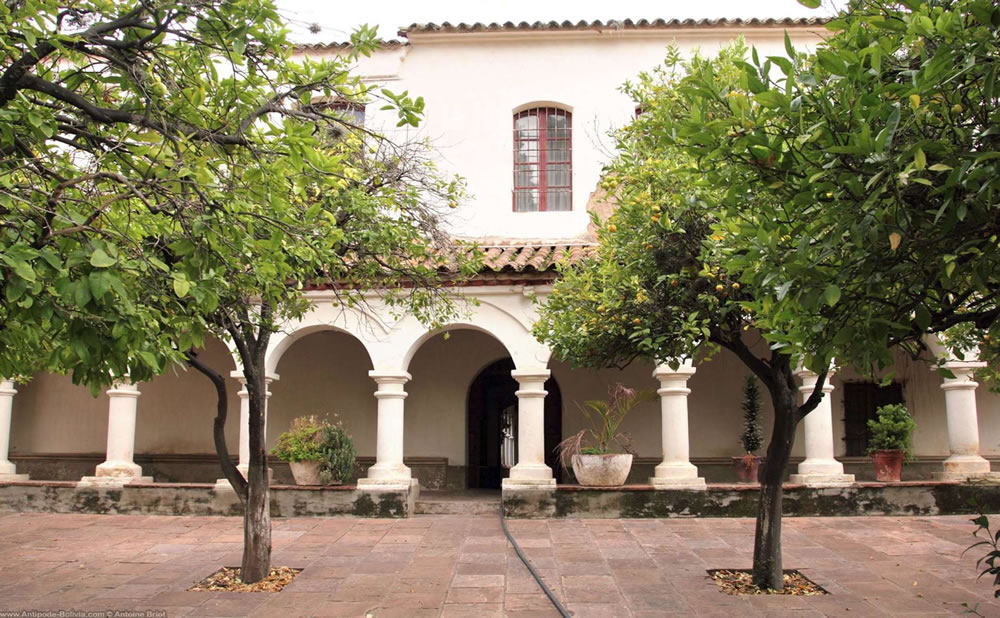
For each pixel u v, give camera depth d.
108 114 4.45
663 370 11.37
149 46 4.70
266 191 4.70
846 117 3.36
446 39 14.23
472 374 14.22
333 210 7.38
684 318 6.41
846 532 9.78
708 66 4.08
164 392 14.67
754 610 6.41
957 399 11.48
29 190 3.96
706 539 9.48
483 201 13.77
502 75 14.19
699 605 6.58
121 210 4.73
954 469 11.30
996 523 10.27
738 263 3.91
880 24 3.45
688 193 6.12
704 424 13.96
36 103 4.48
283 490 11.30
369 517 11.17
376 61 14.21
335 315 11.77
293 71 5.00
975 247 3.36
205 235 4.06
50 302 3.30
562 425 14.05
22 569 8.13
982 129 3.38
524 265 11.29
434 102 14.12
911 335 3.94
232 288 5.50
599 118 13.91
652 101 6.91
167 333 4.39
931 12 3.34
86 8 4.71
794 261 3.43
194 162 4.46
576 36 14.12
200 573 7.92
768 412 13.88
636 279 6.27
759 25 13.64
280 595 7.05
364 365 14.46
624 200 6.50
